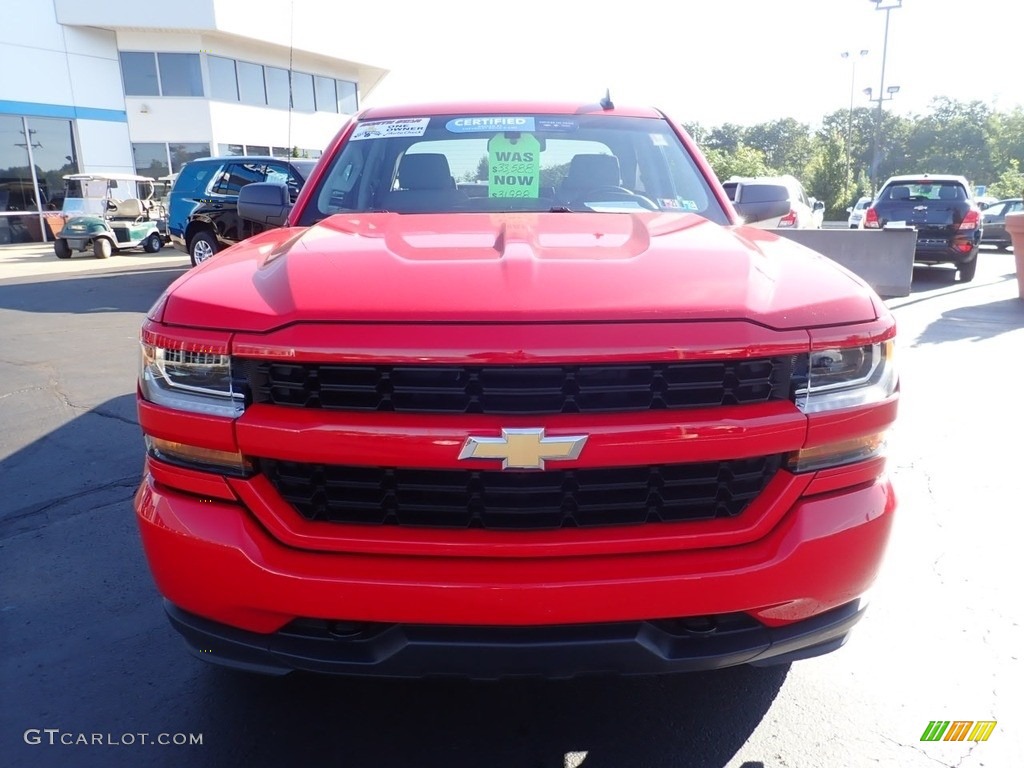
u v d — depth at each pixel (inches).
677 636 73.1
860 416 75.0
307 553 71.9
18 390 248.2
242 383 71.8
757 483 74.9
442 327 67.9
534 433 67.3
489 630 70.8
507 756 89.0
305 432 69.5
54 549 142.6
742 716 95.5
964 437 191.5
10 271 645.9
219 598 73.3
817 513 74.5
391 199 125.1
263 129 1131.9
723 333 69.3
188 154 1056.8
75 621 119.3
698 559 71.6
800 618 75.6
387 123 136.6
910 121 3769.7
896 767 86.9
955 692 99.5
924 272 585.9
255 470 73.2
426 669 72.3
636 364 68.7
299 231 106.1
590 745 90.7
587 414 69.0
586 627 71.1
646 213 111.7
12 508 160.2
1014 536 140.5
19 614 121.3
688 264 78.5
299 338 69.0
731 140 4003.4
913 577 127.1
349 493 72.2
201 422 72.5
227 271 83.4
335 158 133.1
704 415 69.9
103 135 1007.0
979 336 312.8
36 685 103.5
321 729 93.9
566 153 129.9
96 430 208.1
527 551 70.4
